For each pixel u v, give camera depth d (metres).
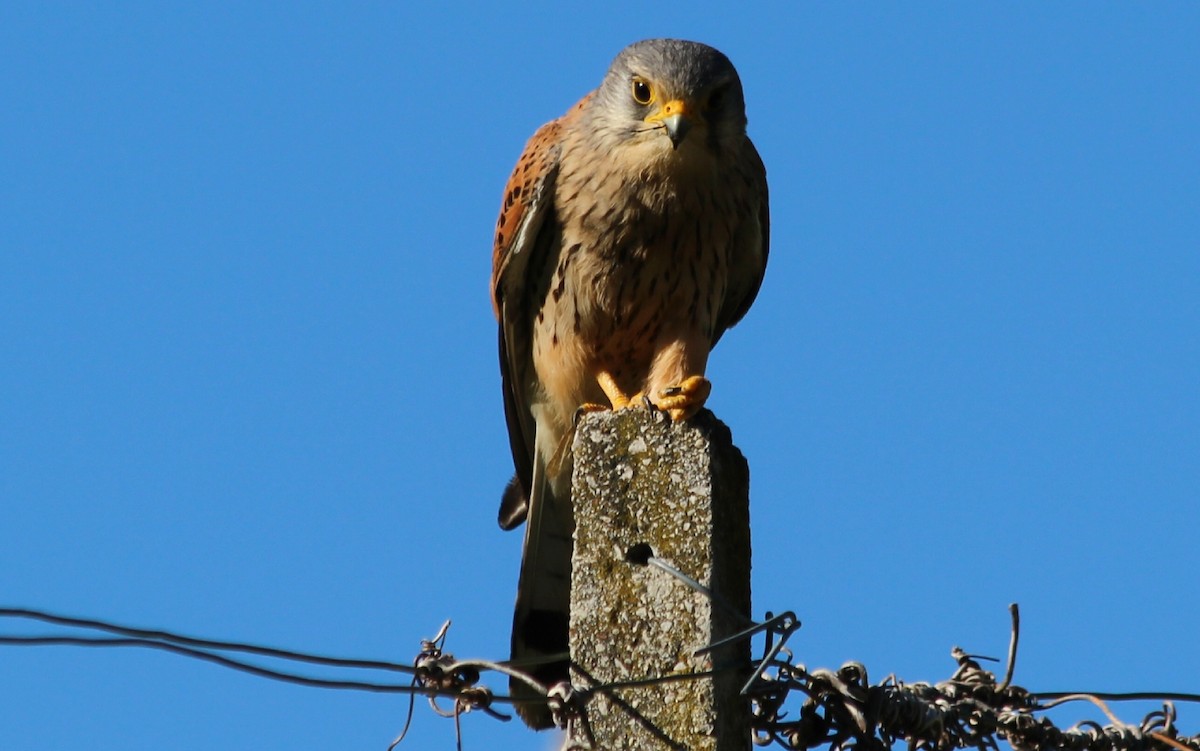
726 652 6.72
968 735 8.05
